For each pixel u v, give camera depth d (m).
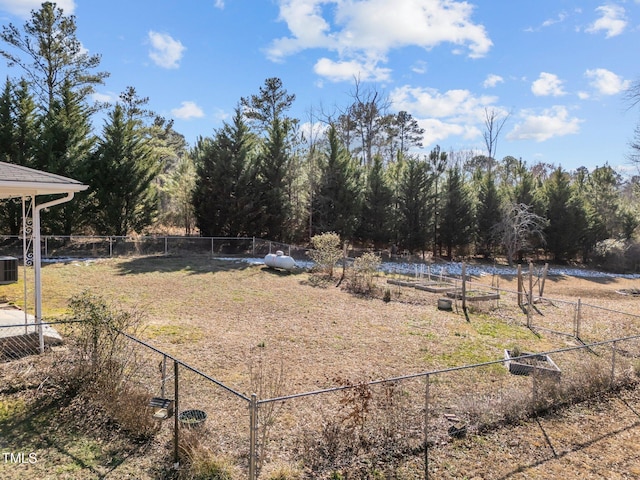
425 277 18.78
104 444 4.68
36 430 4.89
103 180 21.22
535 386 6.36
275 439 5.02
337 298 13.59
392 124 41.41
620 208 29.72
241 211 23.22
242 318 10.70
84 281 14.02
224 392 6.26
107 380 5.49
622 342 10.15
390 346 9.04
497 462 4.89
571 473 4.75
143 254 20.42
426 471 4.62
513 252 26.09
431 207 26.78
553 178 28.86
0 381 5.86
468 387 6.99
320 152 26.89
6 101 19.31
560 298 17.05
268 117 32.94
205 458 4.30
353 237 26.27
